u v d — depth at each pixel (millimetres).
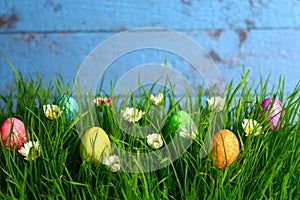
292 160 1005
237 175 957
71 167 994
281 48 1486
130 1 1428
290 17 1477
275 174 963
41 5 1411
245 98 1126
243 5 1460
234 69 1483
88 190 896
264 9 1468
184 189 933
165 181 954
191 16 1451
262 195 921
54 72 1433
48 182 924
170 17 1447
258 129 1040
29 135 1030
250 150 986
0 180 982
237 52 1478
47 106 1062
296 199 959
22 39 1418
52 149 967
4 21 1409
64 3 1415
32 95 1137
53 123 1049
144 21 1439
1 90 1418
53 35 1423
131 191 891
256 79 1486
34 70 1428
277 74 1491
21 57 1425
